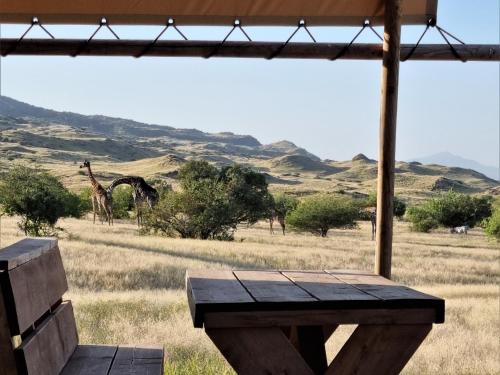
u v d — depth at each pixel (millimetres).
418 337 2830
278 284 3211
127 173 161875
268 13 5586
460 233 68812
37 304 3131
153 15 5582
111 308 12102
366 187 193125
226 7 5527
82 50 5516
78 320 10438
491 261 34469
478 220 69688
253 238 48375
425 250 40875
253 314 2711
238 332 2715
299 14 5633
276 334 2730
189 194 44656
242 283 3219
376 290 3074
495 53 5625
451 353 9328
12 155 198000
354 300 2787
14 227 40625
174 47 5582
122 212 68875
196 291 2961
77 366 3365
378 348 2820
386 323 2805
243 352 2719
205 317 2678
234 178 56938
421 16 5613
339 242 46094
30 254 3168
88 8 5512
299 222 58625
